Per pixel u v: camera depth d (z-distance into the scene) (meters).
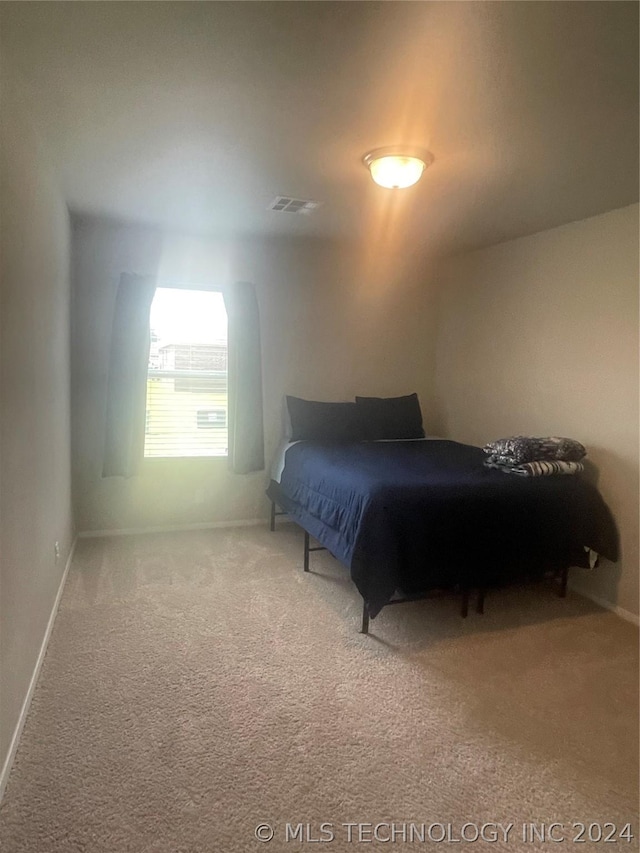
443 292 4.66
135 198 3.12
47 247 2.54
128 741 1.92
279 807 1.67
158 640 2.60
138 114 2.07
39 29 1.54
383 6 1.42
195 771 1.80
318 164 2.55
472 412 4.30
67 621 2.75
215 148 2.39
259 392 4.23
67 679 2.26
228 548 3.84
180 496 4.20
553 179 2.66
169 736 1.95
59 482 3.02
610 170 2.53
